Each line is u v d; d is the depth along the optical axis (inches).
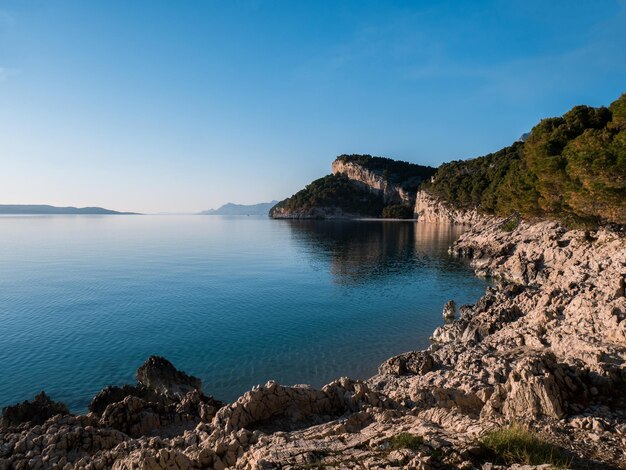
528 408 524.7
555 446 397.4
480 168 6978.4
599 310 961.5
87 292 2279.8
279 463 363.6
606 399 556.1
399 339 1440.7
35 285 2484.0
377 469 331.3
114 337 1503.4
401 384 915.4
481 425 448.8
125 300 2080.5
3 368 1237.7
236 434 469.1
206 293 2240.4
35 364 1266.0
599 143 1488.7
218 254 4128.9
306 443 416.8
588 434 447.2
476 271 2674.7
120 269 3122.5
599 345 818.2
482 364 908.0
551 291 1227.2
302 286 2410.2
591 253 1616.6
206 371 1205.7
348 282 2501.2
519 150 5492.1
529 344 1012.5
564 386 568.4
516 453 355.3
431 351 1189.1
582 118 2422.5
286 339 1459.2
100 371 1219.2
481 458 348.5
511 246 2738.7
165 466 398.3
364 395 623.2
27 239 6141.7
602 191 1368.1
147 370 1047.0
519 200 2507.4
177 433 663.8
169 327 1617.9
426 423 467.8
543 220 2544.3
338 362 1245.1
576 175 1589.6
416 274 2701.8
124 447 516.7
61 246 5049.2
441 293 2151.8
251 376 1165.7
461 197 6397.6
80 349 1387.8
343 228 7716.5
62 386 1128.2
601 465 365.1
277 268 3120.1
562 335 954.7
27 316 1782.7
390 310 1835.6
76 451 556.7
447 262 3181.6
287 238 5925.2
